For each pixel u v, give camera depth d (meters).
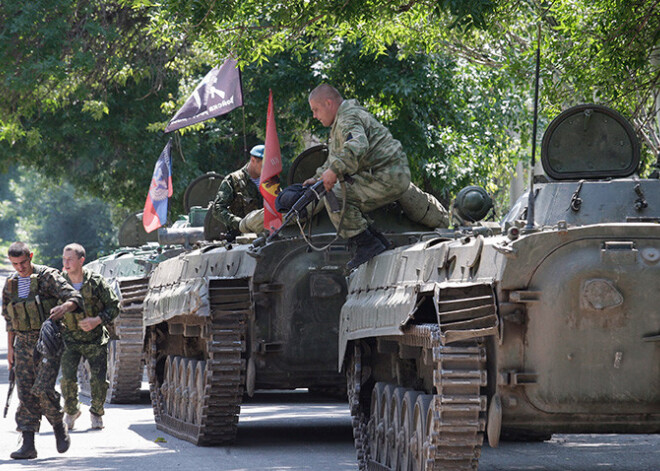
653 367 15.11
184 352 29.20
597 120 18.83
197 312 24.33
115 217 94.00
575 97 37.66
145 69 60.56
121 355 36.91
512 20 36.75
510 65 38.62
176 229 34.66
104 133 68.06
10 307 23.05
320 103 21.81
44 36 52.75
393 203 25.36
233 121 62.09
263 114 55.53
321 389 27.25
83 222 128.88
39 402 23.19
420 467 17.55
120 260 41.09
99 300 25.27
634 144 18.81
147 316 30.98
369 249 21.12
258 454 23.83
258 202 30.75
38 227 129.62
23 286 23.12
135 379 37.34
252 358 24.73
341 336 22.34
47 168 72.25
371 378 22.98
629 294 14.98
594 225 15.08
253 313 24.70
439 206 25.36
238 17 31.41
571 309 15.01
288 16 29.94
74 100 66.19
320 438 26.89
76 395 26.91
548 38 37.47
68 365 26.58
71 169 71.81
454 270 16.53
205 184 38.66
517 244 15.04
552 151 18.91
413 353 19.20
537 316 15.12
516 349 15.27
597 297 14.90
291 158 62.69
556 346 15.09
